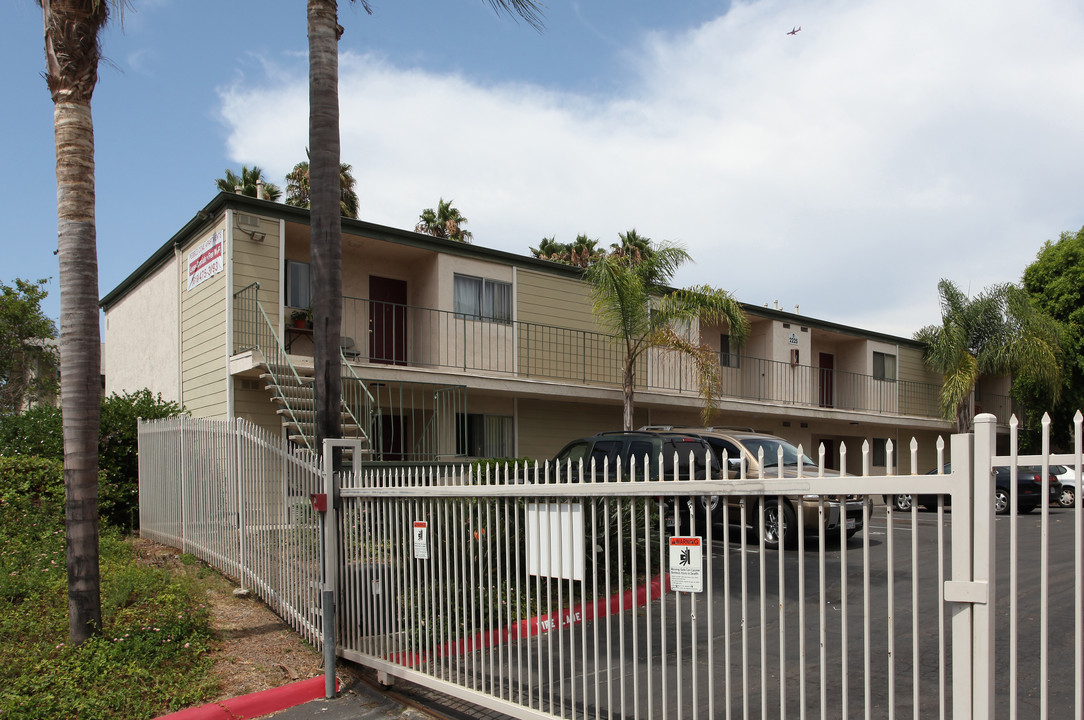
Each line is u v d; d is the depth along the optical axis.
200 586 8.34
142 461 11.81
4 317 21.88
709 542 3.62
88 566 6.49
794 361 23.64
